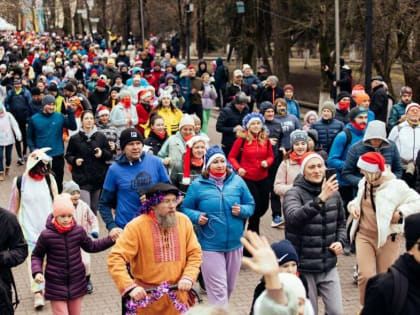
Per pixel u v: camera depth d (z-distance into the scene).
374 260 7.82
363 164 7.56
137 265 6.36
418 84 27.06
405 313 4.25
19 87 18.55
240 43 39.19
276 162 12.86
